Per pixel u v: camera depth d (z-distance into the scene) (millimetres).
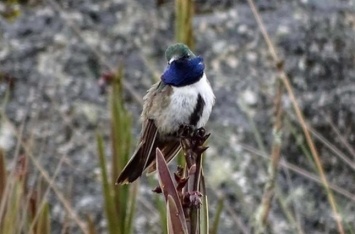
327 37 12383
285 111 11469
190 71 7211
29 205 7770
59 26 12438
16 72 11883
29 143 9109
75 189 10750
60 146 11164
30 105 11539
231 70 11945
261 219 8398
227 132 11180
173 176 5391
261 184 10703
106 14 12633
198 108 7156
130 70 11906
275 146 8414
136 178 6969
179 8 7777
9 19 12578
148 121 7121
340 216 9945
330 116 11742
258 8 12789
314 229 10711
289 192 10898
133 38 12336
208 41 12258
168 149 7137
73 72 11930
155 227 10398
